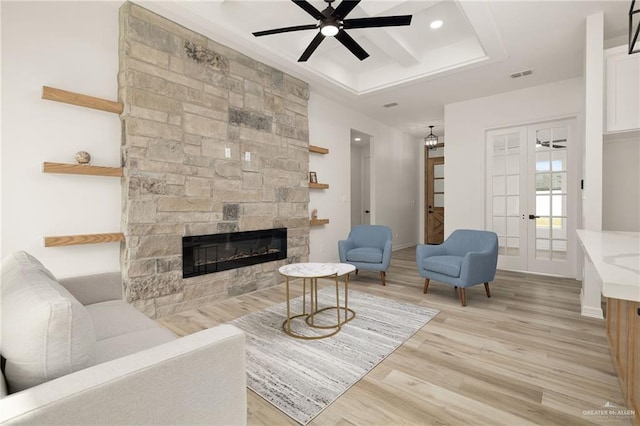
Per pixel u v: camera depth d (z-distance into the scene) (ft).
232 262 11.83
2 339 3.16
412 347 7.61
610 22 9.84
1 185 7.58
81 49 8.70
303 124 14.75
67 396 2.52
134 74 9.06
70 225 8.54
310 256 16.31
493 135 16.72
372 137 21.17
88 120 8.83
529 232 15.85
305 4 7.25
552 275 15.20
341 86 15.37
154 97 9.48
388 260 13.38
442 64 13.30
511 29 10.20
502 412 5.25
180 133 10.12
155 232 9.52
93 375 2.78
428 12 10.69
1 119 7.57
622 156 11.68
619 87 9.23
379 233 15.03
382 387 5.97
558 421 5.02
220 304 11.01
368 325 8.98
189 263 10.41
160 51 9.63
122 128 9.16
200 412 3.36
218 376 3.51
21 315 3.04
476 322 9.20
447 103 17.66
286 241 14.01
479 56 12.32
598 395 5.70
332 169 17.65
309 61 13.51
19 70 7.80
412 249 24.35
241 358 3.72
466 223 17.21
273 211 13.35
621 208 11.74
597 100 9.25
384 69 15.30
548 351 7.39
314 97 16.37
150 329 5.32
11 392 2.90
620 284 2.68
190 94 10.38
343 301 11.23
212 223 11.05
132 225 9.02
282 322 9.27
